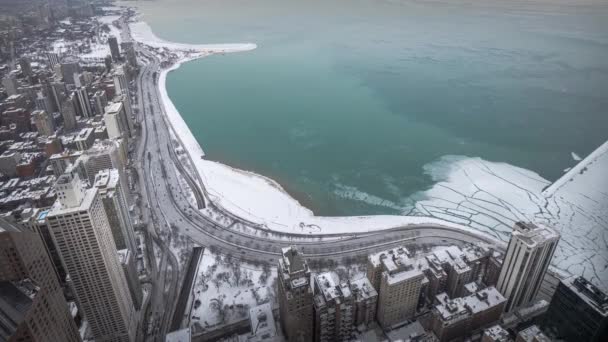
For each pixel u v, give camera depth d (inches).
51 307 5452.8
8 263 4918.8
